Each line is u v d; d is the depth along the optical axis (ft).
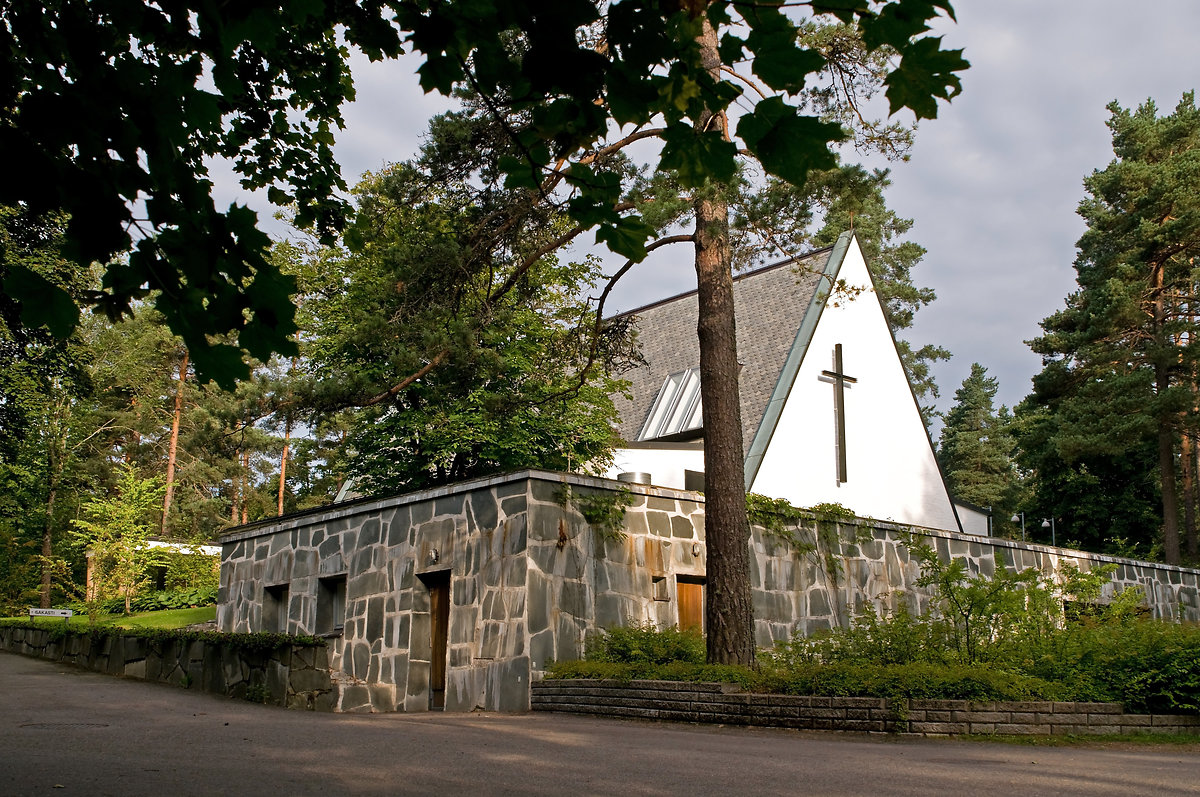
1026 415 134.92
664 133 9.46
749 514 46.83
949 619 34.65
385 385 46.55
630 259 10.18
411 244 43.83
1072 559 63.62
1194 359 104.06
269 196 19.42
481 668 39.34
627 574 42.11
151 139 8.40
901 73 8.91
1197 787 18.37
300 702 35.76
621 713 32.76
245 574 56.75
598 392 75.72
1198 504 125.18
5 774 17.17
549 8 8.59
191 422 142.10
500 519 40.09
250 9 9.29
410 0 9.24
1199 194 104.06
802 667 31.53
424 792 16.78
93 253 8.34
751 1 8.68
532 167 10.01
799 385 75.72
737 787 17.95
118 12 9.09
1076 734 27.32
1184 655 28.96
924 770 20.30
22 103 8.11
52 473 119.65
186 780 17.28
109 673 47.55
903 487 82.48
